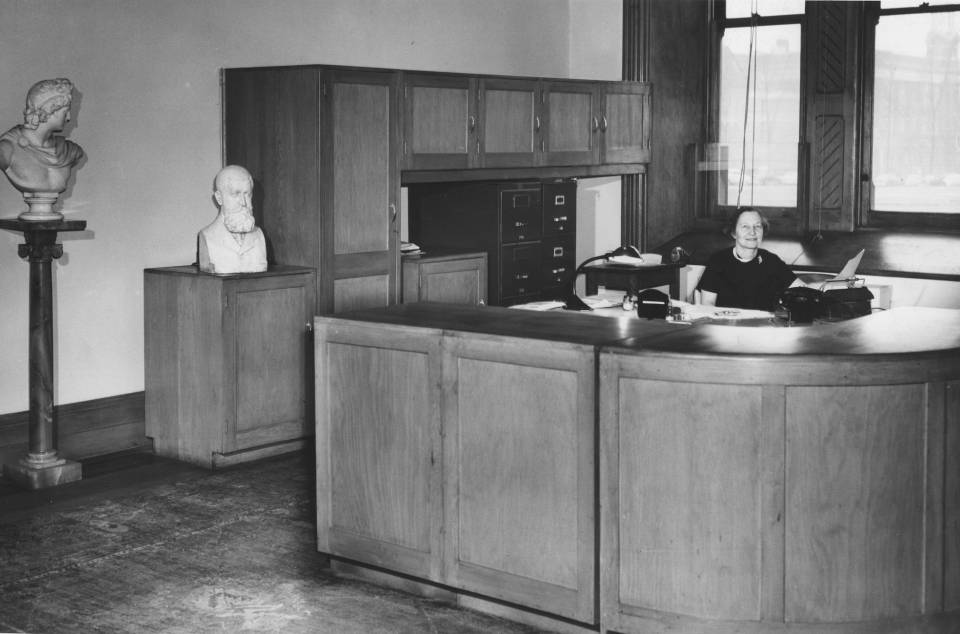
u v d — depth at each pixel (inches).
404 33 285.4
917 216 315.0
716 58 343.6
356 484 161.5
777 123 332.8
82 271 225.0
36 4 213.8
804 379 129.9
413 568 156.6
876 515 132.7
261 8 251.1
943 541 135.6
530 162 285.1
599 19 332.8
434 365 151.1
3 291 213.8
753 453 131.6
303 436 239.1
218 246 227.1
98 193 225.9
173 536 182.9
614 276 283.9
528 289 290.4
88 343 227.0
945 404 134.0
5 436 215.5
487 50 311.3
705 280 255.6
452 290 269.4
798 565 132.6
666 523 135.4
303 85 233.6
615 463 137.2
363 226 244.5
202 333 223.8
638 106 321.7
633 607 138.2
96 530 185.8
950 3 304.5
